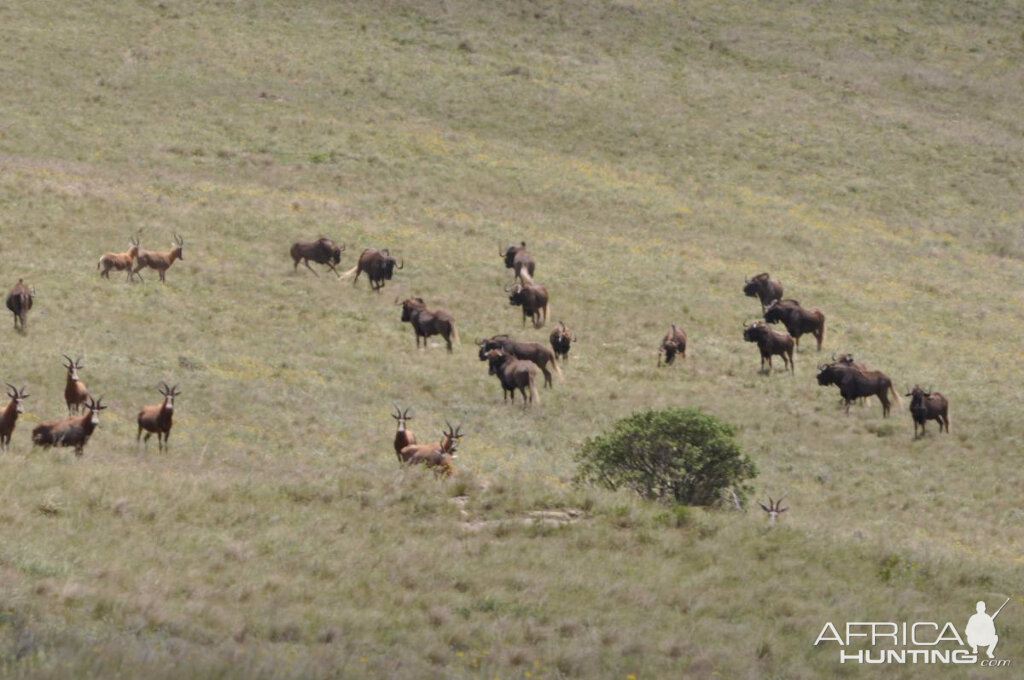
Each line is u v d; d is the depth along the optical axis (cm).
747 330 5791
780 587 2730
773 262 8131
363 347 5534
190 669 1614
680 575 2748
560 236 8056
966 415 5425
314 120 9675
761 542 3048
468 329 6031
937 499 4266
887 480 4478
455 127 10088
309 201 7938
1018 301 7988
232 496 2955
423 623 2236
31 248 6156
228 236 7038
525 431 4534
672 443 3509
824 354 6281
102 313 5328
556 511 3175
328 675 1786
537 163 9544
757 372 5834
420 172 8962
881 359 6284
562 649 2142
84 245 6362
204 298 5909
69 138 8562
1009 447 5022
